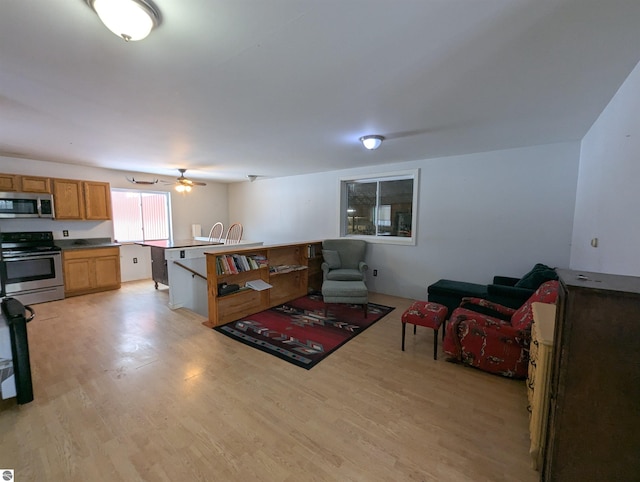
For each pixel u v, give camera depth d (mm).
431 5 1187
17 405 1948
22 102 2189
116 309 3986
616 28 1327
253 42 1443
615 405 1038
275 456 1549
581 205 3033
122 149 3770
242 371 2412
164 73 1760
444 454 1576
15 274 4059
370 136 3117
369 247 5039
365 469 1477
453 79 1854
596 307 1029
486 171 3854
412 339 3092
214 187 7320
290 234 6316
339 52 1545
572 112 2387
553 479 1144
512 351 2297
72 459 1517
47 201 4430
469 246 4043
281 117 2561
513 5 1188
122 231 5742
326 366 2510
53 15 1224
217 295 3404
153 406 1953
